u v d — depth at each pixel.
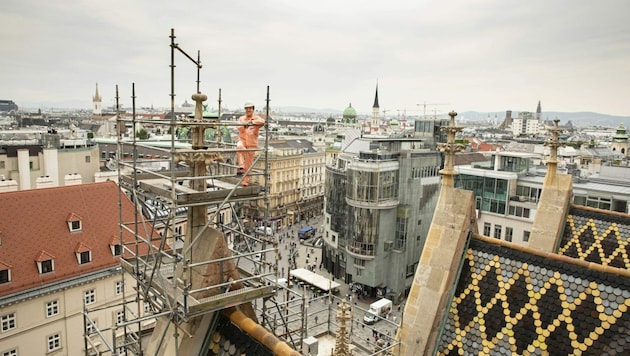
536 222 25.66
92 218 53.31
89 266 49.81
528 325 16.52
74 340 48.31
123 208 56.19
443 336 18.19
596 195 73.50
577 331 15.46
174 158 14.99
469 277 18.66
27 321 45.06
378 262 87.25
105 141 130.00
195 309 14.43
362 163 84.94
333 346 25.52
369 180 84.56
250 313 16.44
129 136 124.81
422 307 18.42
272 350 14.03
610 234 24.39
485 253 18.69
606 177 90.12
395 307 85.19
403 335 18.62
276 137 179.62
